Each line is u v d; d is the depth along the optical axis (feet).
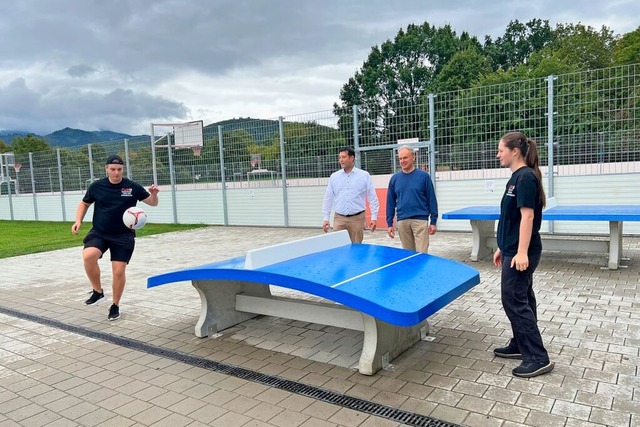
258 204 47.09
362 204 20.45
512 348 12.08
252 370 12.13
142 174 55.67
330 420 9.43
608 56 136.56
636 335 13.34
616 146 30.25
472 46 145.07
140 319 17.15
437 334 14.11
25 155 68.80
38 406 10.62
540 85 32.09
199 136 50.26
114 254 17.39
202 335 14.78
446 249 29.27
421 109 36.78
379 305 9.93
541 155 32.65
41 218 68.74
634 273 20.92
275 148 45.03
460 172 35.78
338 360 12.57
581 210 23.52
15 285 24.36
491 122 34.17
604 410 9.27
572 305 16.44
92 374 12.34
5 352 14.24
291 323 15.94
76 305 19.56
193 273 13.46
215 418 9.73
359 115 39.63
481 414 9.34
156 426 9.52
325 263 13.64
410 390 10.56
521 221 10.37
